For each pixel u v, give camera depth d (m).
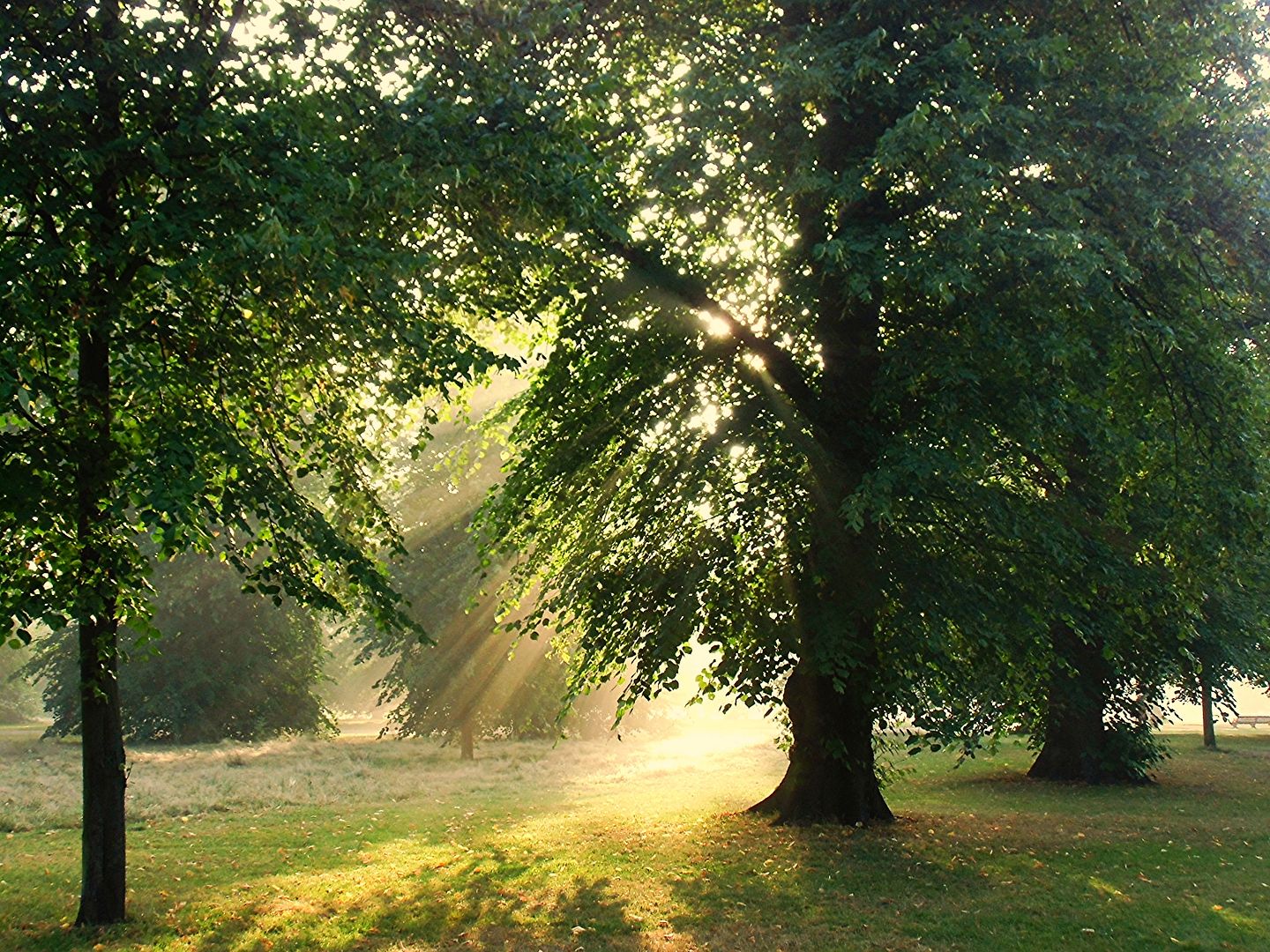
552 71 9.62
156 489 7.01
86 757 9.02
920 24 11.16
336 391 10.33
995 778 20.28
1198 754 26.75
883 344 12.03
